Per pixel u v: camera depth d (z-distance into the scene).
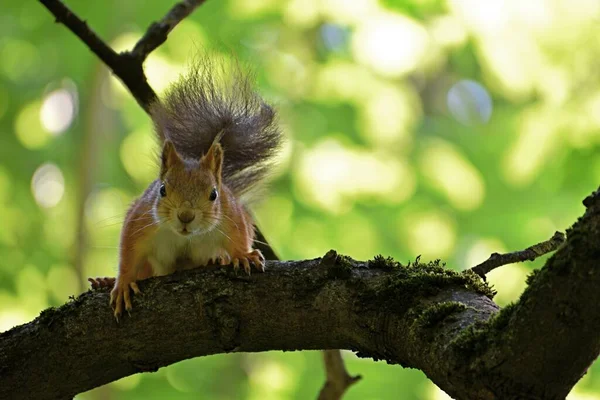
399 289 5.61
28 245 16.64
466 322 5.12
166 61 15.54
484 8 14.63
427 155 16.20
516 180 14.70
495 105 18.36
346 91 16.34
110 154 17.23
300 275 6.04
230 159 8.88
